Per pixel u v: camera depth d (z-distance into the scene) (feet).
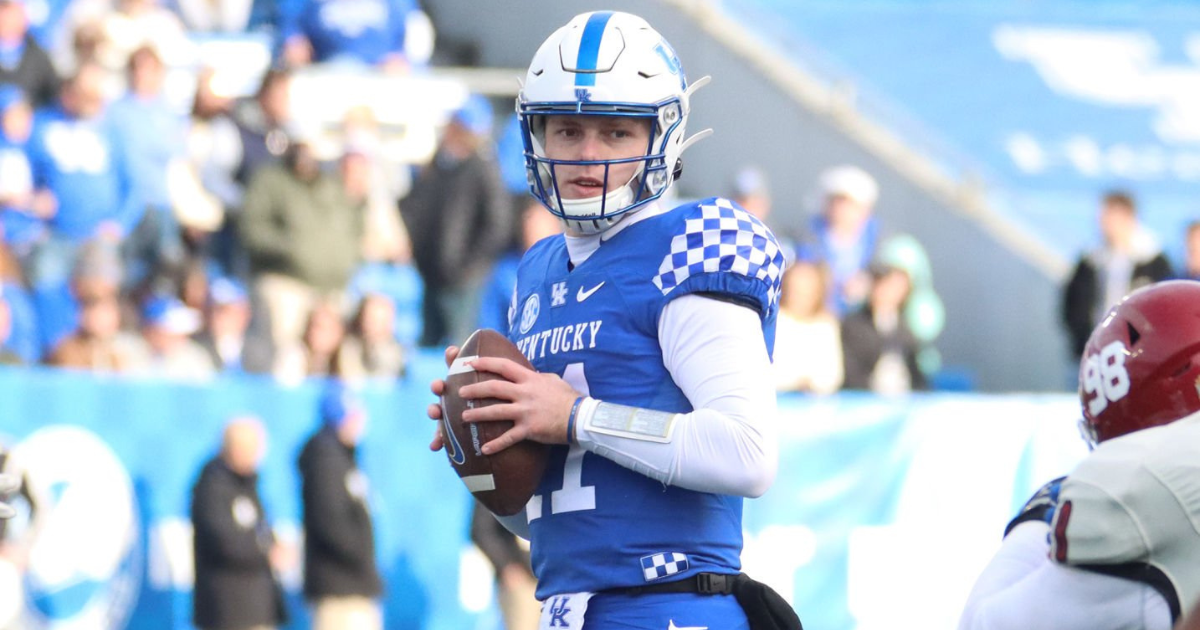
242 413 68.95
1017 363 114.83
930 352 100.27
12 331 77.15
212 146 89.76
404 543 70.54
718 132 112.06
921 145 116.37
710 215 32.09
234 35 102.17
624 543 31.94
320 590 68.69
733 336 31.27
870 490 74.49
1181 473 26.94
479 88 105.60
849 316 87.97
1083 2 158.81
